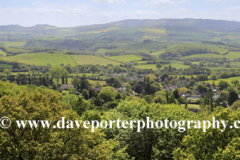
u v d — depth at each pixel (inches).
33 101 914.1
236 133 1013.8
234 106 5580.7
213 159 955.3
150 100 6107.3
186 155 1006.4
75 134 888.3
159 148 1253.7
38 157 783.7
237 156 857.5
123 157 1018.7
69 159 836.0
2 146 779.4
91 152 914.7
